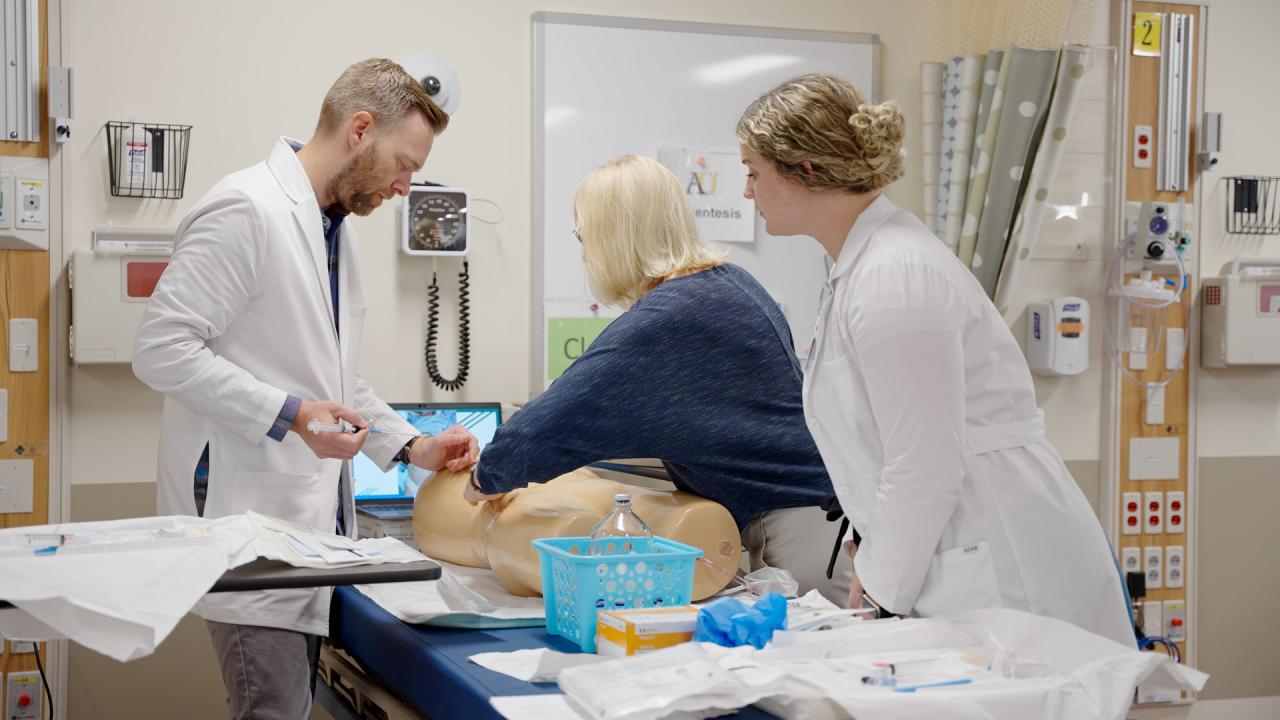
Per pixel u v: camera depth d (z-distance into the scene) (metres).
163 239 3.11
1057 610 1.64
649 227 2.10
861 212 1.68
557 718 1.30
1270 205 4.08
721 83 3.64
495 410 3.21
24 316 3.05
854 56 3.75
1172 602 4.02
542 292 3.49
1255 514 4.15
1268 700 4.14
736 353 2.04
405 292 3.39
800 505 2.14
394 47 3.38
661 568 1.71
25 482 3.06
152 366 1.99
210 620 2.06
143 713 3.19
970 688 1.30
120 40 3.14
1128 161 3.96
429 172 3.42
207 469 2.12
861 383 1.63
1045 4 3.55
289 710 2.07
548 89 3.49
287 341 2.13
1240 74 4.11
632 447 2.03
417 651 1.71
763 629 1.50
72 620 1.34
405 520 2.89
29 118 3.04
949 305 1.53
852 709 1.24
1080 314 3.81
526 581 1.99
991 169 3.61
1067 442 3.97
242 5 3.24
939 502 1.52
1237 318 3.95
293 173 2.19
